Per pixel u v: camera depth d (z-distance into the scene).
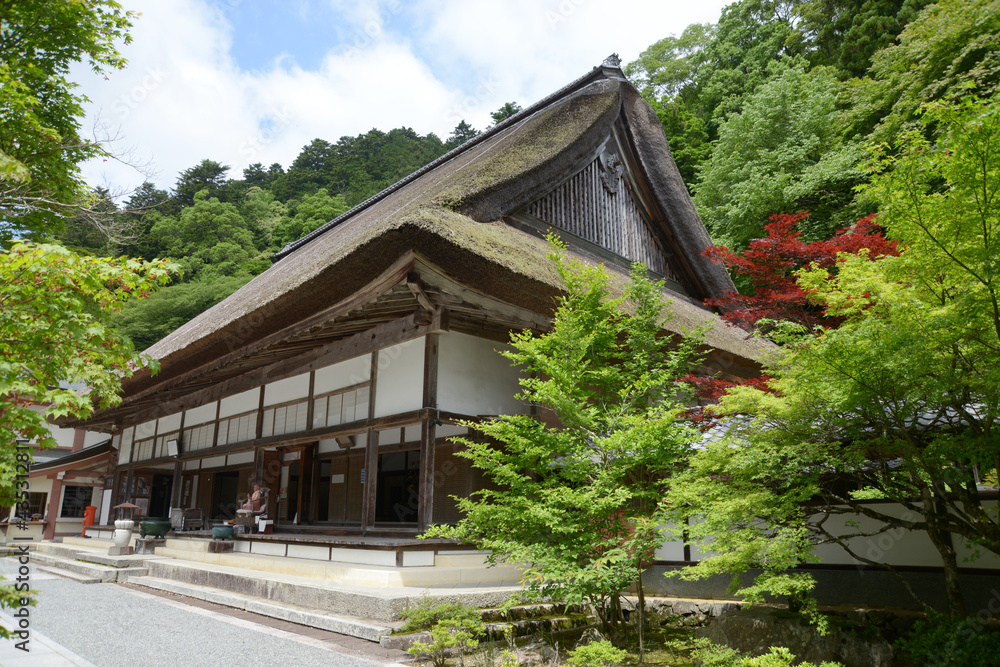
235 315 8.89
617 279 10.38
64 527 18.23
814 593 6.61
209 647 5.00
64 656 4.57
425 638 5.19
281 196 47.47
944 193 4.07
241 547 9.98
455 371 8.09
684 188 13.69
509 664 4.68
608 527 5.44
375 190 42.41
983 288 3.68
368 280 7.34
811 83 18.53
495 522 5.54
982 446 4.12
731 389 5.32
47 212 6.60
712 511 4.66
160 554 11.51
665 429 5.27
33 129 5.75
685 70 28.64
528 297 7.57
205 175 44.91
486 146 15.28
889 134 14.44
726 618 5.51
